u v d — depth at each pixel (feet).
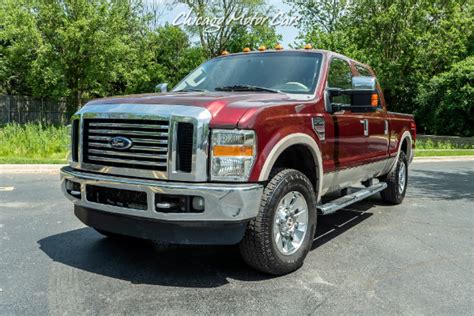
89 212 13.82
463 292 12.65
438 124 90.89
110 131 12.96
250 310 11.19
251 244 12.75
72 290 12.27
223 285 12.79
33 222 19.69
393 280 13.44
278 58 17.57
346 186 18.85
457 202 26.68
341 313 11.14
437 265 14.92
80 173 13.55
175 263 14.57
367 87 15.61
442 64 99.91
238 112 12.18
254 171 12.10
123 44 84.99
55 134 50.19
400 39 93.97
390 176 24.29
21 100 90.84
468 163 53.88
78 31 77.05
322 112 15.40
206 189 11.50
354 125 17.70
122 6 85.51
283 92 15.92
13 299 11.62
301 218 14.20
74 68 84.07
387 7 96.27
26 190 27.86
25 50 78.54
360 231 19.24
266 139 12.45
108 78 86.02
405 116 25.16
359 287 12.83
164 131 12.04
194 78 18.42
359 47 99.04
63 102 93.50
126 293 12.13
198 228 12.09
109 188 12.73
